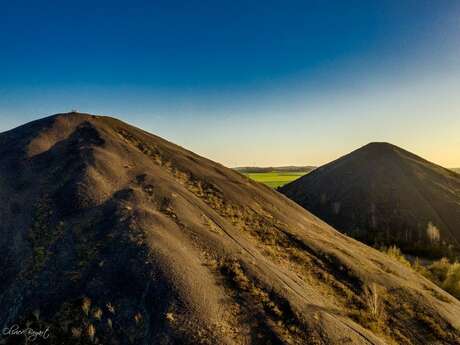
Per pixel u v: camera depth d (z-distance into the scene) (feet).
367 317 35.58
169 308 28.22
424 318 38.75
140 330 26.55
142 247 34.83
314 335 28.76
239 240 44.06
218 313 28.91
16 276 33.58
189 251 36.88
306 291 36.19
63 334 26.63
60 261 34.47
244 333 27.55
